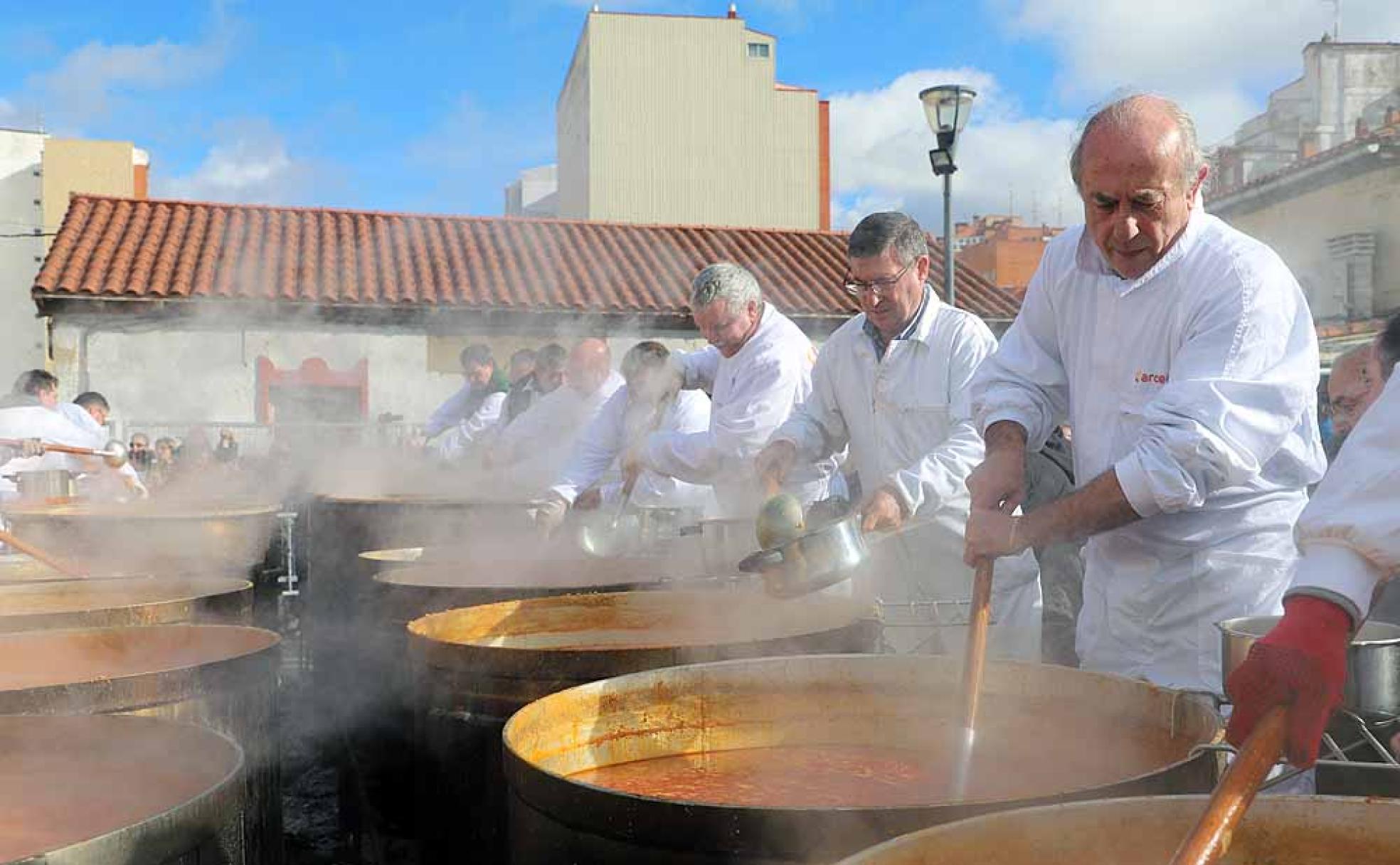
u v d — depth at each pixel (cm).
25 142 2214
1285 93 1780
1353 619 116
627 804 127
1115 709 175
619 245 1653
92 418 850
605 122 3077
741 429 374
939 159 866
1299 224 1587
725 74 3136
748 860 121
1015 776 176
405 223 1633
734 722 195
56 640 247
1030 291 261
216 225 1517
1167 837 113
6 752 184
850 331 353
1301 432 241
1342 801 113
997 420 248
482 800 197
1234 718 112
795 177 3164
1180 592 238
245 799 166
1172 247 222
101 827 157
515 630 262
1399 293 1447
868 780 176
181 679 197
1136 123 207
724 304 384
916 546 348
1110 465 237
